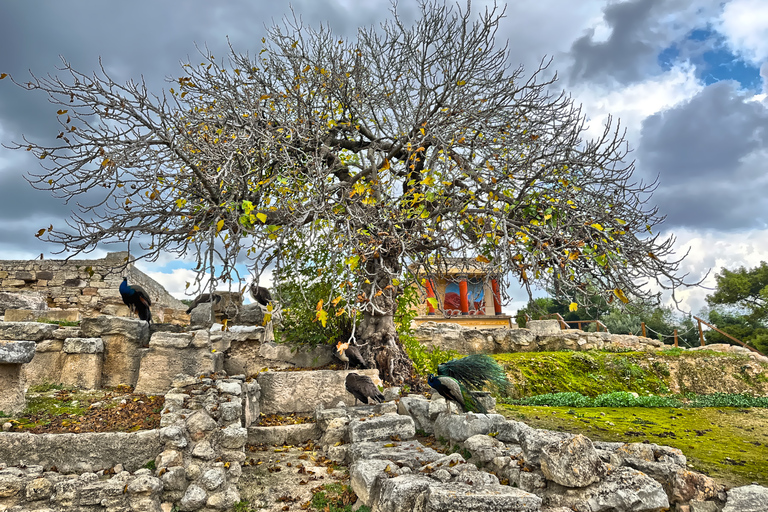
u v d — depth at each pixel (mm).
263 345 9070
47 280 17172
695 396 11719
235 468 5270
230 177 6566
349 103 9500
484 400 7465
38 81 5770
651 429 7793
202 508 4805
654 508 4211
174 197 7176
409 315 9734
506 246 5859
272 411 7719
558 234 6664
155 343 7469
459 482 4160
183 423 5488
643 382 12289
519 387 11188
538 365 12250
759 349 27000
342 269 8180
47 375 7090
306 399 7797
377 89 10148
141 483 4531
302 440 6836
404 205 7312
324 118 9086
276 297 6766
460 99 8648
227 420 5680
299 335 9086
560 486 4332
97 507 4418
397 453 5164
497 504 3738
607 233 6859
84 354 7238
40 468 4730
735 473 5707
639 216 7965
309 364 9117
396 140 9102
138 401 6699
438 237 6969
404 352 8859
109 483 4570
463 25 8773
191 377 6711
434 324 16812
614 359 12961
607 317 24406
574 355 13133
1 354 5441
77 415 5949
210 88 9469
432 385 5797
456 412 6246
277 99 8969
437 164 8367
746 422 8656
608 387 11930
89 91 6000
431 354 9711
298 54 9906
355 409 7219
